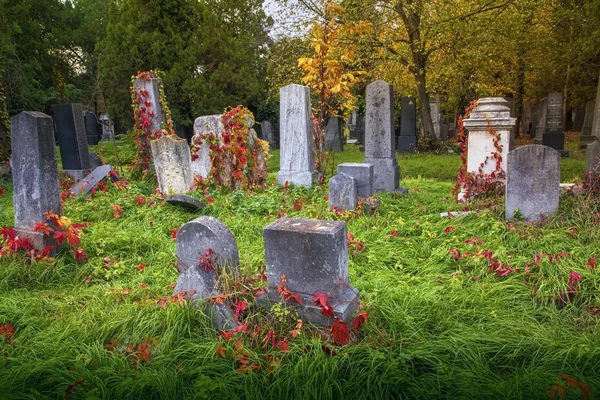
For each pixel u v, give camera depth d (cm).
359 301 334
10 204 807
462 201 684
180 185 748
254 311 328
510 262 422
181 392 256
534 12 1418
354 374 262
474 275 409
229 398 249
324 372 260
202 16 1684
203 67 1709
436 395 246
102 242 507
